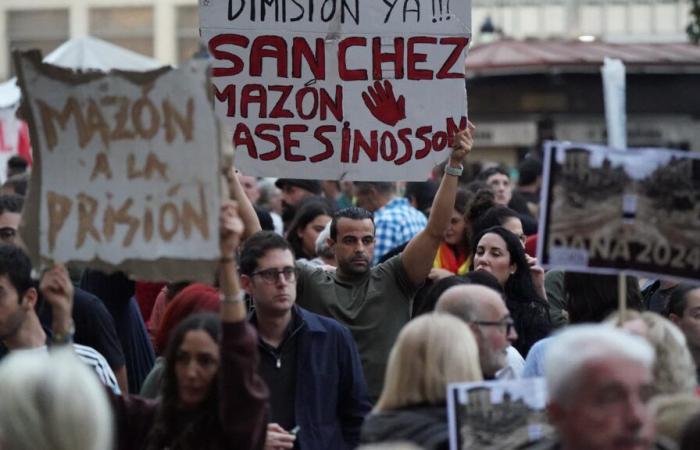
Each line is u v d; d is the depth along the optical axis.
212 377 7.16
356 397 8.97
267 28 10.23
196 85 6.80
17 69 7.04
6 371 5.39
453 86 10.20
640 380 5.80
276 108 10.25
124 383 9.91
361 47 10.23
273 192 20.22
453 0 10.20
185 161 6.83
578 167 7.47
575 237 7.48
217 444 7.11
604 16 48.66
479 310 7.76
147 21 44.50
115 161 6.95
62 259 7.01
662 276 7.52
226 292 6.86
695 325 9.13
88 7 44.50
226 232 6.80
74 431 5.31
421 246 10.13
